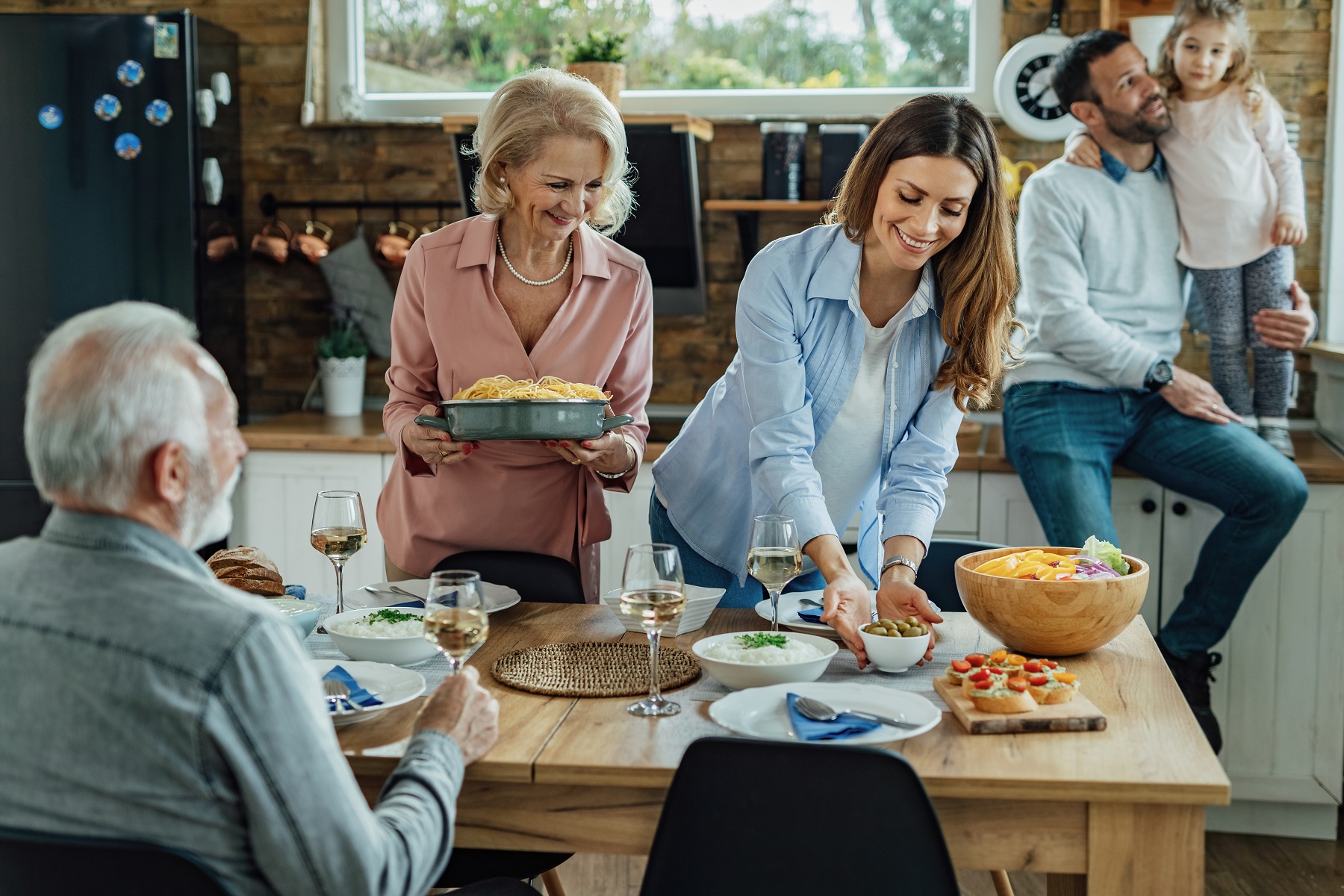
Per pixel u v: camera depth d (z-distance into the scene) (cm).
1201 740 140
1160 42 326
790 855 121
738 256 379
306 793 103
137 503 107
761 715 146
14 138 344
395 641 167
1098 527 284
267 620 105
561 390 201
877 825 118
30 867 103
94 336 107
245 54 388
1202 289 305
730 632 185
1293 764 307
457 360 222
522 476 226
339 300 389
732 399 220
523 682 161
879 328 202
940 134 176
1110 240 293
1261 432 306
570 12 388
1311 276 354
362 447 336
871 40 379
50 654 103
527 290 223
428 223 390
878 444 208
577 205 206
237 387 389
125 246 347
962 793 129
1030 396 295
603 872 280
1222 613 286
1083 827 132
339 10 389
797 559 164
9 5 389
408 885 113
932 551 229
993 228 188
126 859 102
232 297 383
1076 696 150
